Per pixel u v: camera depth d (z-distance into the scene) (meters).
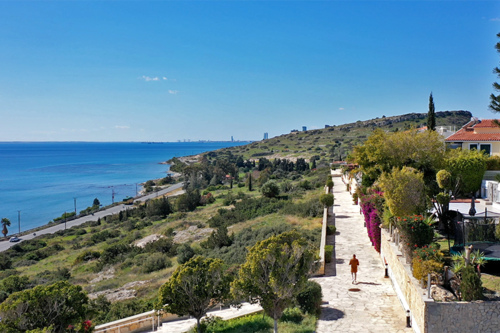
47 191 135.00
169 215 71.12
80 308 11.75
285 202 48.28
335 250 22.11
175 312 13.24
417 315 10.98
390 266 16.44
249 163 164.00
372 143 26.73
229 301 13.61
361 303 14.40
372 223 21.22
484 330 9.86
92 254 42.75
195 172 122.06
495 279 11.48
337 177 65.69
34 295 11.14
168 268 31.16
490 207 21.02
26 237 71.00
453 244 15.38
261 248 12.84
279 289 11.80
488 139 33.22
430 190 21.02
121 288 25.56
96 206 98.56
